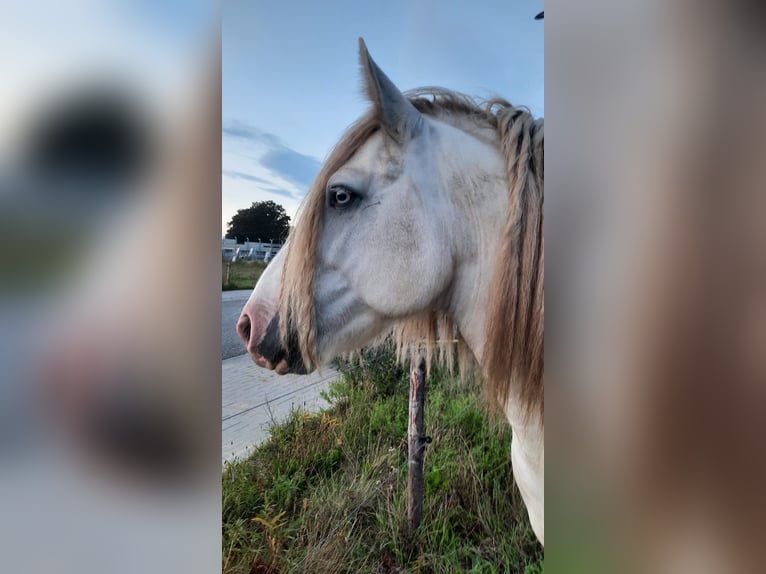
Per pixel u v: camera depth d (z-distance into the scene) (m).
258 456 1.07
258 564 1.01
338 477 1.11
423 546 1.09
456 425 1.21
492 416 0.82
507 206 0.74
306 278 0.76
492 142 0.78
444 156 0.77
